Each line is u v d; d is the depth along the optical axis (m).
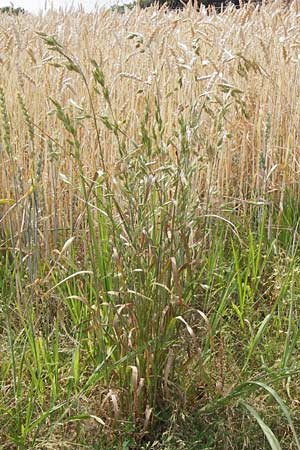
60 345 3.48
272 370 3.21
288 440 2.98
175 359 3.02
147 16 6.94
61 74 4.35
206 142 3.34
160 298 2.91
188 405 3.06
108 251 3.29
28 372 3.30
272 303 3.97
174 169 2.99
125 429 2.90
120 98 4.84
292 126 5.22
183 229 2.90
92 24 6.16
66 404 3.00
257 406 3.06
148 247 2.95
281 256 4.36
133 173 2.97
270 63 5.20
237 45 5.50
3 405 2.98
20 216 4.43
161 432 2.97
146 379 2.96
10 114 4.61
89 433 2.94
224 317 3.85
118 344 2.94
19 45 4.66
